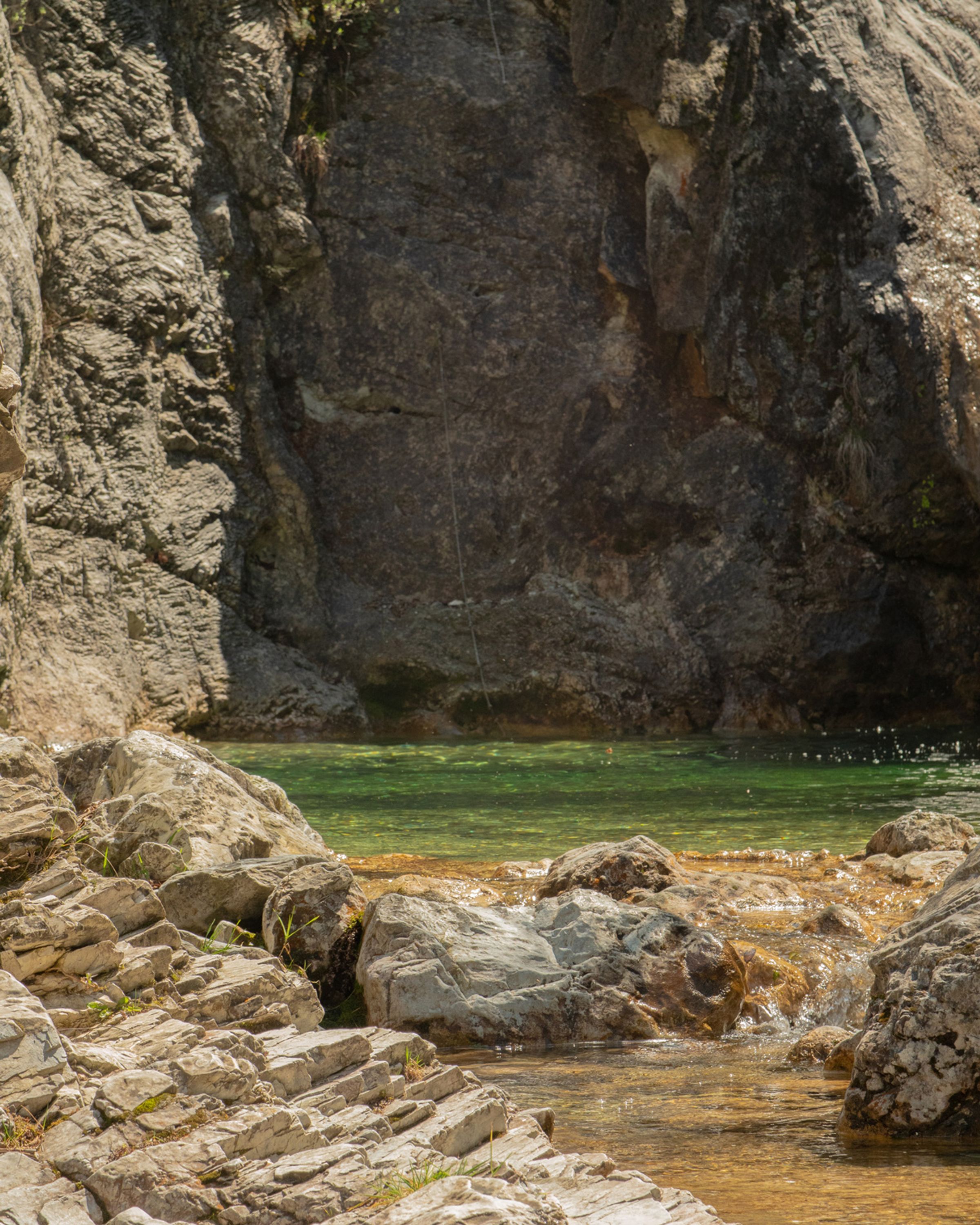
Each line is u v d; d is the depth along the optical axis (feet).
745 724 79.05
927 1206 12.97
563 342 79.41
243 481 75.46
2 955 15.38
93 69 71.10
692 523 79.82
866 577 78.69
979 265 79.51
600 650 78.13
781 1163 14.97
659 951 23.45
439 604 79.41
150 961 16.62
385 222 78.84
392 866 34.47
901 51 79.71
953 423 77.10
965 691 82.69
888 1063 16.37
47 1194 11.42
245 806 27.76
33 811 18.84
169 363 72.33
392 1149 13.08
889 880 32.32
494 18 80.12
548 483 79.56
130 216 71.61
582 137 79.36
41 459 66.44
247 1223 11.44
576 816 45.78
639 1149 15.57
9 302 58.75
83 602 66.74
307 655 77.20
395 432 79.77
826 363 77.41
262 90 75.77
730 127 75.51
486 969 22.61
